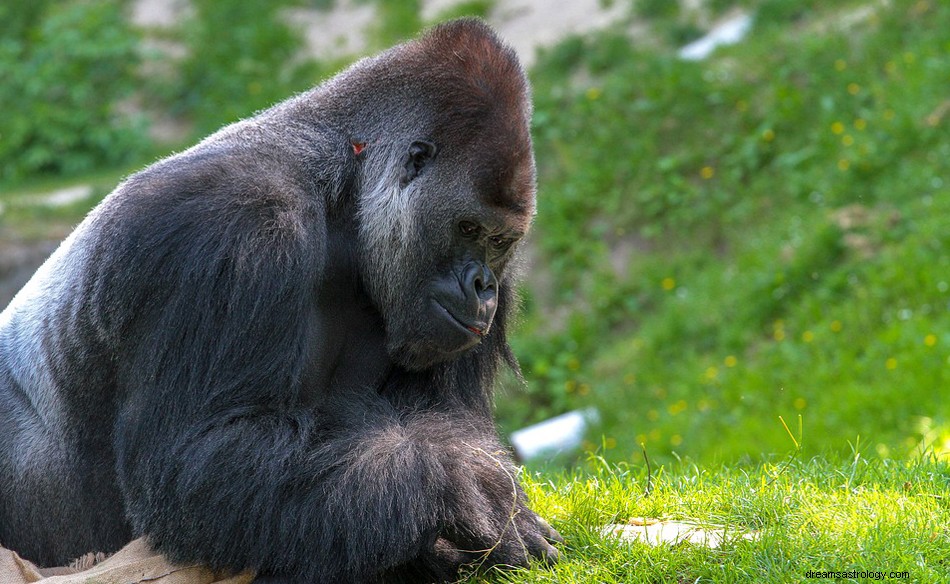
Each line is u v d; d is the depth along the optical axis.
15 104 51.22
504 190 10.61
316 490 9.86
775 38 39.22
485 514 10.14
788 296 30.38
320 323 11.17
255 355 10.07
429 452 10.08
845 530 10.78
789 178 34.09
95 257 10.71
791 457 13.30
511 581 10.18
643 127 38.44
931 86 33.53
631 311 33.72
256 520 9.82
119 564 10.27
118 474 10.66
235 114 48.34
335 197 11.19
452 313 10.84
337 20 53.22
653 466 15.34
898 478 12.45
